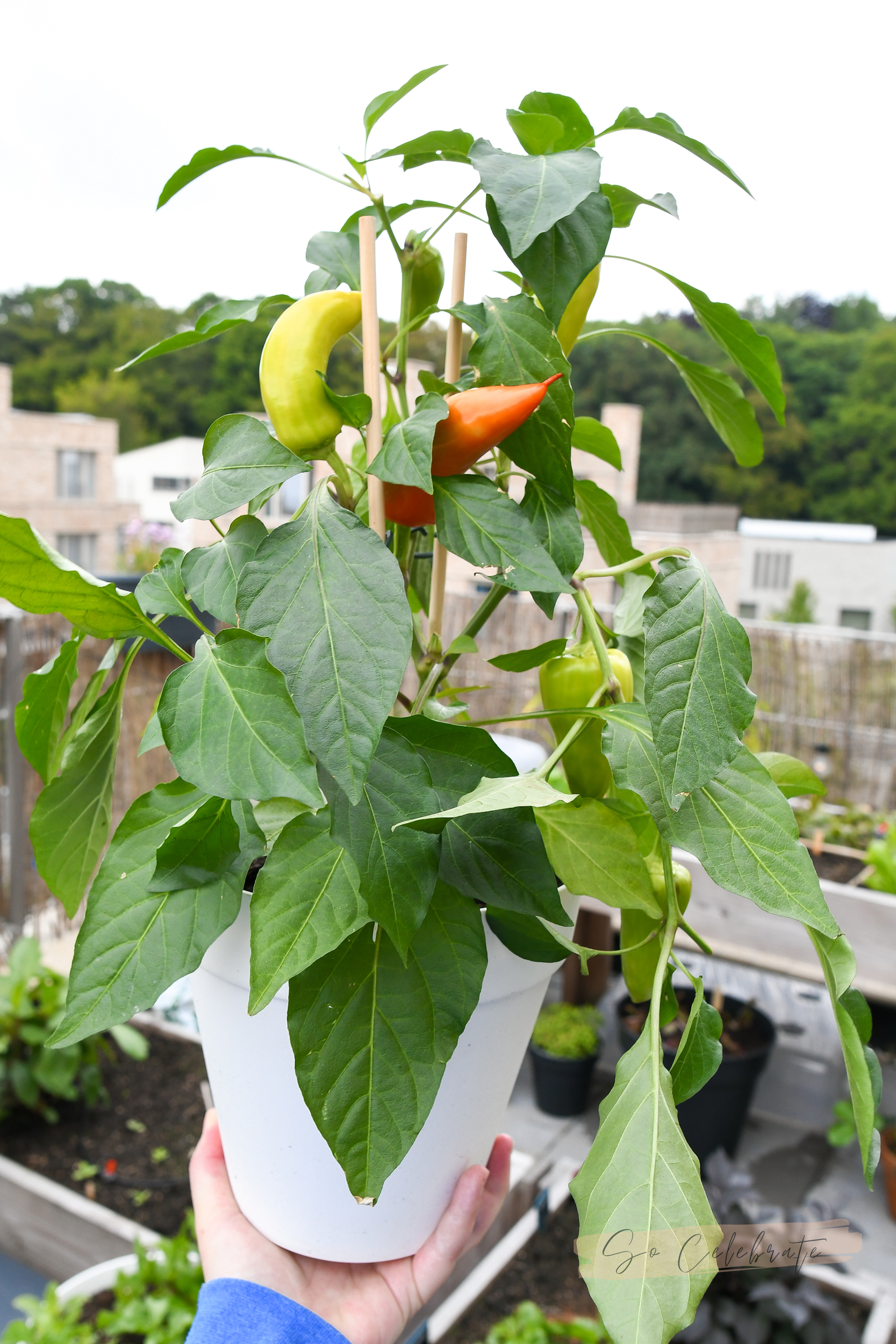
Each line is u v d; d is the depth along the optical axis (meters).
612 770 0.45
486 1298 1.51
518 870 0.45
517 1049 0.57
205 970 0.52
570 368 0.48
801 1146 2.25
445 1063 0.44
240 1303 0.57
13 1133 1.96
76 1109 2.04
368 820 0.41
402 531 0.59
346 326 0.49
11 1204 1.80
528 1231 1.64
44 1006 1.97
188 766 0.38
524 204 0.43
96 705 0.60
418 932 0.45
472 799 0.40
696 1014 0.47
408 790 0.42
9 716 2.72
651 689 0.41
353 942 0.45
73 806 0.58
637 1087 0.44
